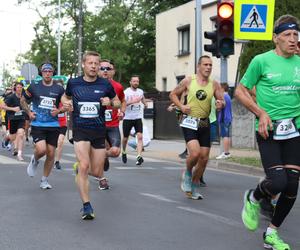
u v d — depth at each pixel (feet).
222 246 18.52
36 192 29.27
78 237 19.65
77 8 146.61
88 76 22.59
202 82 26.66
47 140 29.99
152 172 39.37
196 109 26.61
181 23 103.19
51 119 29.81
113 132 31.27
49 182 33.01
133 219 22.79
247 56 60.90
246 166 41.24
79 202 26.43
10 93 53.26
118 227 21.27
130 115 43.73
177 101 26.86
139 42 146.20
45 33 159.84
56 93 29.71
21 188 30.63
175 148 63.16
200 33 52.60
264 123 17.13
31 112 29.37
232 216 23.61
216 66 92.17
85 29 142.41
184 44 103.35
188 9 100.83
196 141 26.68
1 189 30.17
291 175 17.38
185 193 28.45
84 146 22.43
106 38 135.95
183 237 19.77
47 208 24.90
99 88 22.57
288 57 17.71
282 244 17.48
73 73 156.04
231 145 60.54
